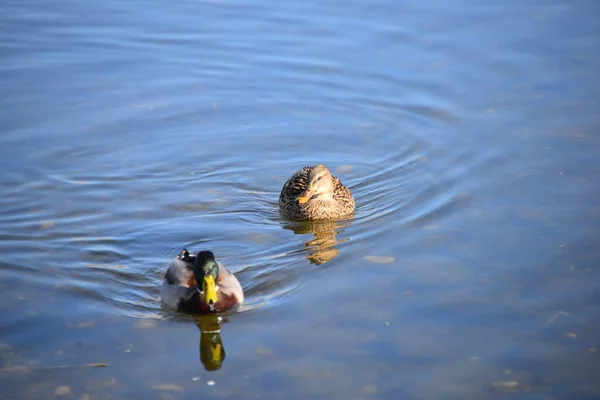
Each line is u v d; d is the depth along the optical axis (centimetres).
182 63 2158
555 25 2327
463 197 1563
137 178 1658
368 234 1466
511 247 1381
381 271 1330
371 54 2188
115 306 1241
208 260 1219
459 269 1324
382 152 1773
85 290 1276
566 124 1831
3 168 1658
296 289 1284
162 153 1755
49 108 1912
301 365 1096
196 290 1221
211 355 1122
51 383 1056
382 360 1104
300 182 1580
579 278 1280
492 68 2106
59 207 1533
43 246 1401
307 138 1838
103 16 2430
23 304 1230
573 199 1531
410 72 2098
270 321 1199
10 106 1909
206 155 1756
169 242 1434
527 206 1516
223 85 2056
